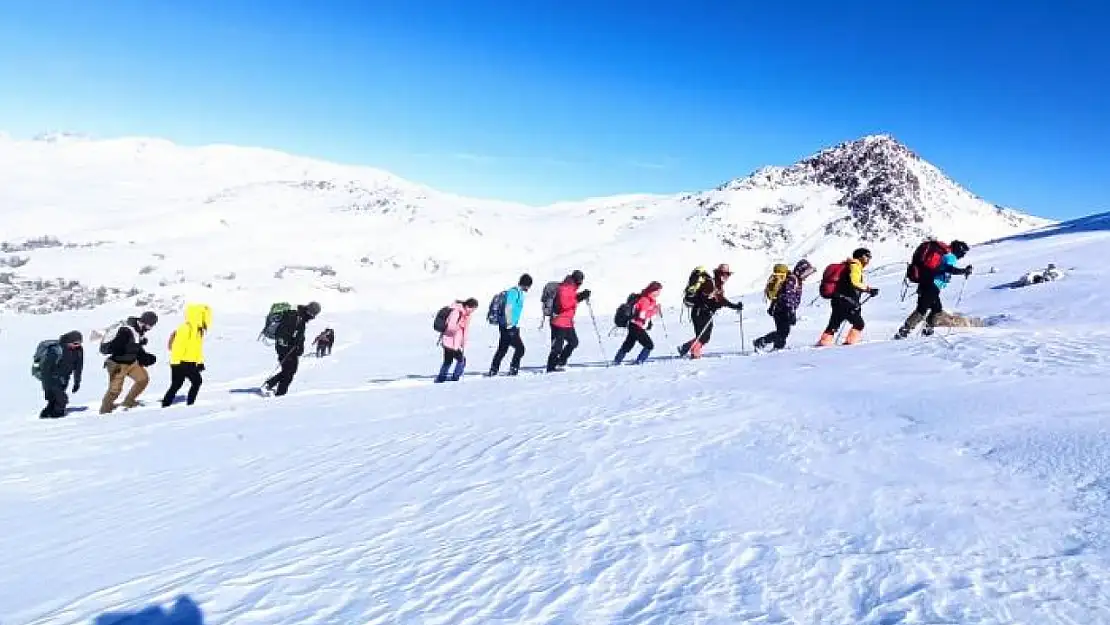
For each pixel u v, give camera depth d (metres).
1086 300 20.59
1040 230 54.94
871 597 3.31
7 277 72.81
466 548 4.51
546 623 3.36
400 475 6.68
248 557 4.80
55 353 13.38
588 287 86.44
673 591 3.58
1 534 6.15
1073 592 3.18
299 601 3.93
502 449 7.12
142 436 10.41
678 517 4.64
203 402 14.23
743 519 4.48
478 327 42.84
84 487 7.70
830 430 6.41
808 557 3.82
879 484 4.87
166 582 4.47
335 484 6.68
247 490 6.90
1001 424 5.98
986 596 3.21
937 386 7.85
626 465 5.99
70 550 5.54
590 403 9.14
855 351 11.29
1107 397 6.61
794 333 21.88
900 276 37.41
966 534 3.91
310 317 14.68
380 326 49.97
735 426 6.93
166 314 61.62
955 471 4.99
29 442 10.38
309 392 14.73
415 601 3.78
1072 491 4.38
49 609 4.27
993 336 11.87
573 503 5.19
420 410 10.36
